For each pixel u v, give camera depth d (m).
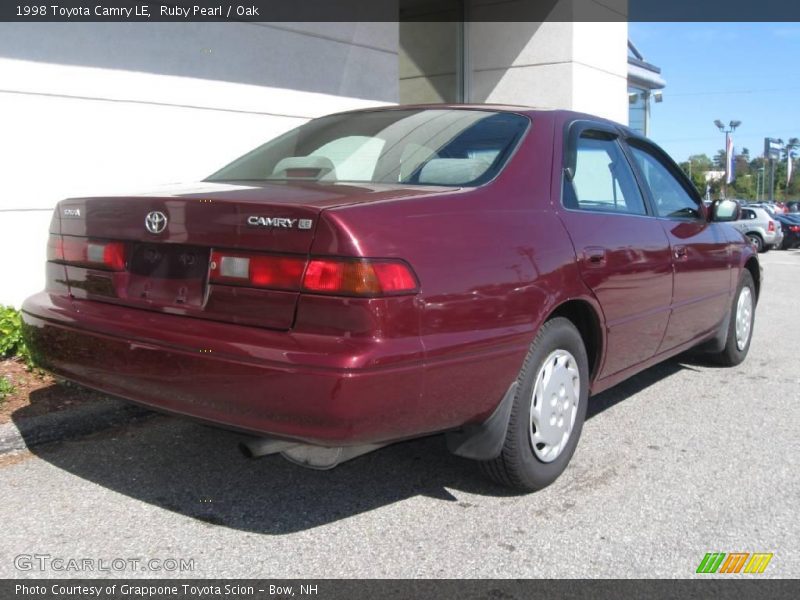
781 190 98.56
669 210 4.61
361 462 3.76
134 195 3.08
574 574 2.76
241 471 3.64
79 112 5.78
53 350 3.22
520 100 11.17
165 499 3.33
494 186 3.21
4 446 3.77
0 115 5.33
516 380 3.11
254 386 2.56
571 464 3.77
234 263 2.70
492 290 2.92
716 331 5.24
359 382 2.47
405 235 2.68
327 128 3.98
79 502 3.28
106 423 4.18
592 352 3.71
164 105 6.34
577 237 3.44
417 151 3.47
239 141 6.99
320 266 2.54
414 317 2.63
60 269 3.34
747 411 4.66
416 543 2.97
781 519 3.20
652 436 4.20
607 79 11.77
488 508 3.28
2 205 5.39
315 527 3.10
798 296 10.35
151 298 2.95
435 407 2.74
